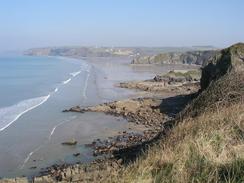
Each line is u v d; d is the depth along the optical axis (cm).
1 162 2894
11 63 18538
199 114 1348
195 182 625
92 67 15462
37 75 10981
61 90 7475
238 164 629
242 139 802
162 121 4309
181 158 714
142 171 700
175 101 5325
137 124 4209
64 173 2211
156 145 1047
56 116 4734
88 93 7025
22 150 3222
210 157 700
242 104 1134
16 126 4150
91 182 780
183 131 1012
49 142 3478
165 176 667
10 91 7262
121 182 690
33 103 5753
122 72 12950
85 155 3047
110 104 5234
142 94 6800
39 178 2227
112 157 2591
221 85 1505
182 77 9244
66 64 17800
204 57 18600
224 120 960
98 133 3794
